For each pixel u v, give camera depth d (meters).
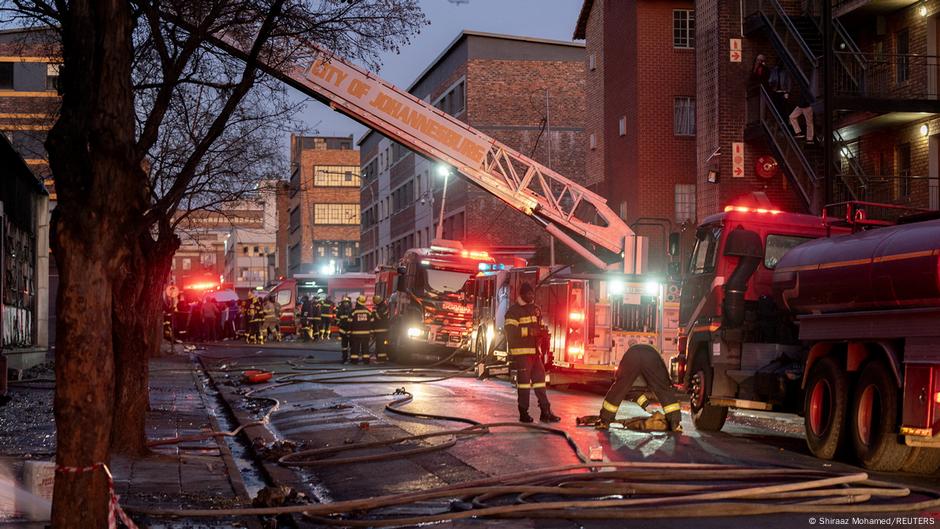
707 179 34.59
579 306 21.39
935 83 28.45
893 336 10.87
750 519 8.12
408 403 19.03
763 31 33.31
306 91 24.23
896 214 29.52
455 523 8.11
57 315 6.50
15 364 23.78
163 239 12.36
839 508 8.40
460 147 25.08
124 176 6.46
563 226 25.84
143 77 15.15
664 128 40.06
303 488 10.69
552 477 9.67
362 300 32.53
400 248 74.69
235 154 24.27
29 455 11.38
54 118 16.33
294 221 118.06
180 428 15.09
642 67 40.03
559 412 17.45
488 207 57.09
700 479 9.65
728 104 34.03
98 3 6.43
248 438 14.56
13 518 7.86
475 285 27.95
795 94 33.03
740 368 14.32
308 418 17.28
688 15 40.12
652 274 21.59
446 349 33.72
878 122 29.67
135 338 11.89
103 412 6.52
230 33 12.14
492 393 21.47
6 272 22.66
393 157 76.81
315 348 43.12
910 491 9.21
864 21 31.28
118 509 6.69
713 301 15.13
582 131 58.34
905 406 10.54
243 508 9.06
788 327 14.23
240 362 32.97
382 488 10.45
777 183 33.94
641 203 39.94
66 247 6.43
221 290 55.66
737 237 14.33
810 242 13.15
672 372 16.83
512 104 58.09
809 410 12.38
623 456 11.68
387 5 11.75
